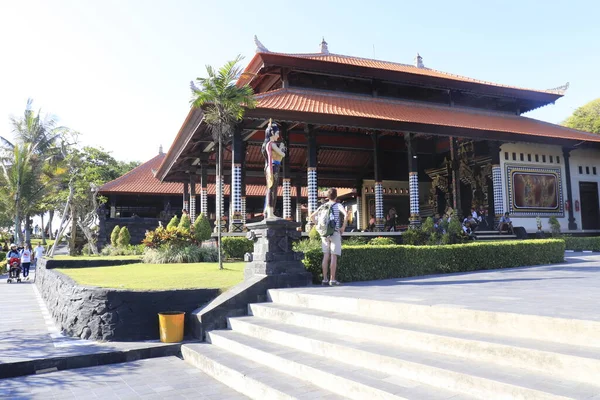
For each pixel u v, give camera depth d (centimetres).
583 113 4697
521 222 2678
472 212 2653
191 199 3206
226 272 1270
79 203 3162
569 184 2883
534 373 412
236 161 2005
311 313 715
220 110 1648
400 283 1000
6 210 3578
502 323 503
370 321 621
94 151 4050
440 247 1323
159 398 591
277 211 4250
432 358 483
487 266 1429
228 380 630
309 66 2356
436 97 2830
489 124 2605
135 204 4059
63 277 1171
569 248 2519
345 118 2142
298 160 3197
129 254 2555
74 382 669
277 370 604
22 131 3644
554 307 550
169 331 845
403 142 3241
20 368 715
